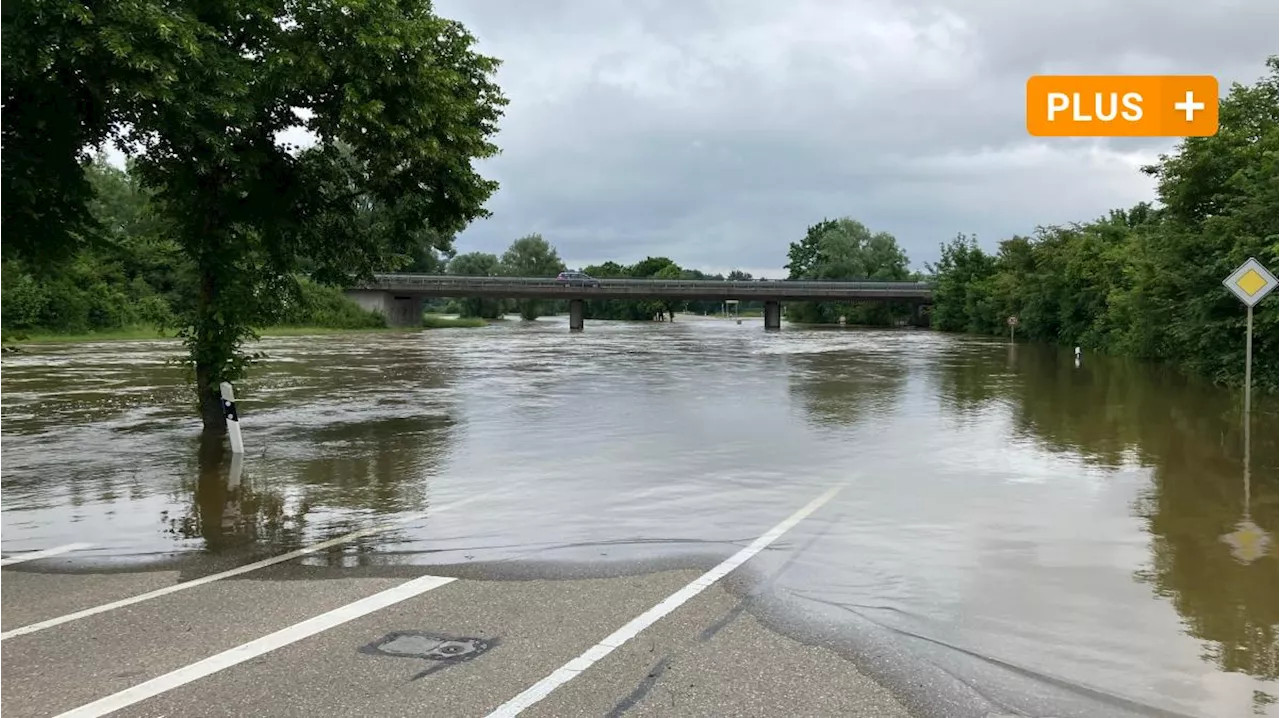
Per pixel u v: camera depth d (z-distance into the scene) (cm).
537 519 812
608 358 3409
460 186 1379
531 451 1193
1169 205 2427
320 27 1193
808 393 1989
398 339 5403
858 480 978
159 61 914
